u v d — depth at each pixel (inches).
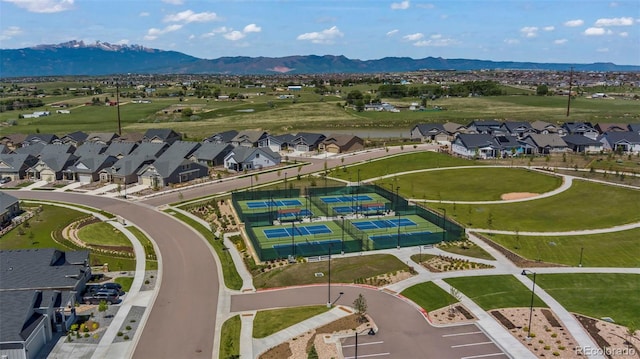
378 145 5575.8
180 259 2388.0
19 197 3718.0
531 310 1742.1
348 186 3661.4
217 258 2397.9
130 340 1657.2
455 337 1648.6
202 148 4790.8
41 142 5516.7
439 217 2893.7
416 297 1942.7
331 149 5324.8
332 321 1761.8
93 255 2434.8
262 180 4097.0
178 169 4042.8
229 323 1761.8
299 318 1787.6
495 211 3120.1
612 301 1895.9
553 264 2253.9
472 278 2106.3
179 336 1681.8
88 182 4175.7
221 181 4089.6
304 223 2923.2
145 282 2117.4
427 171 4269.2
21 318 1547.7
